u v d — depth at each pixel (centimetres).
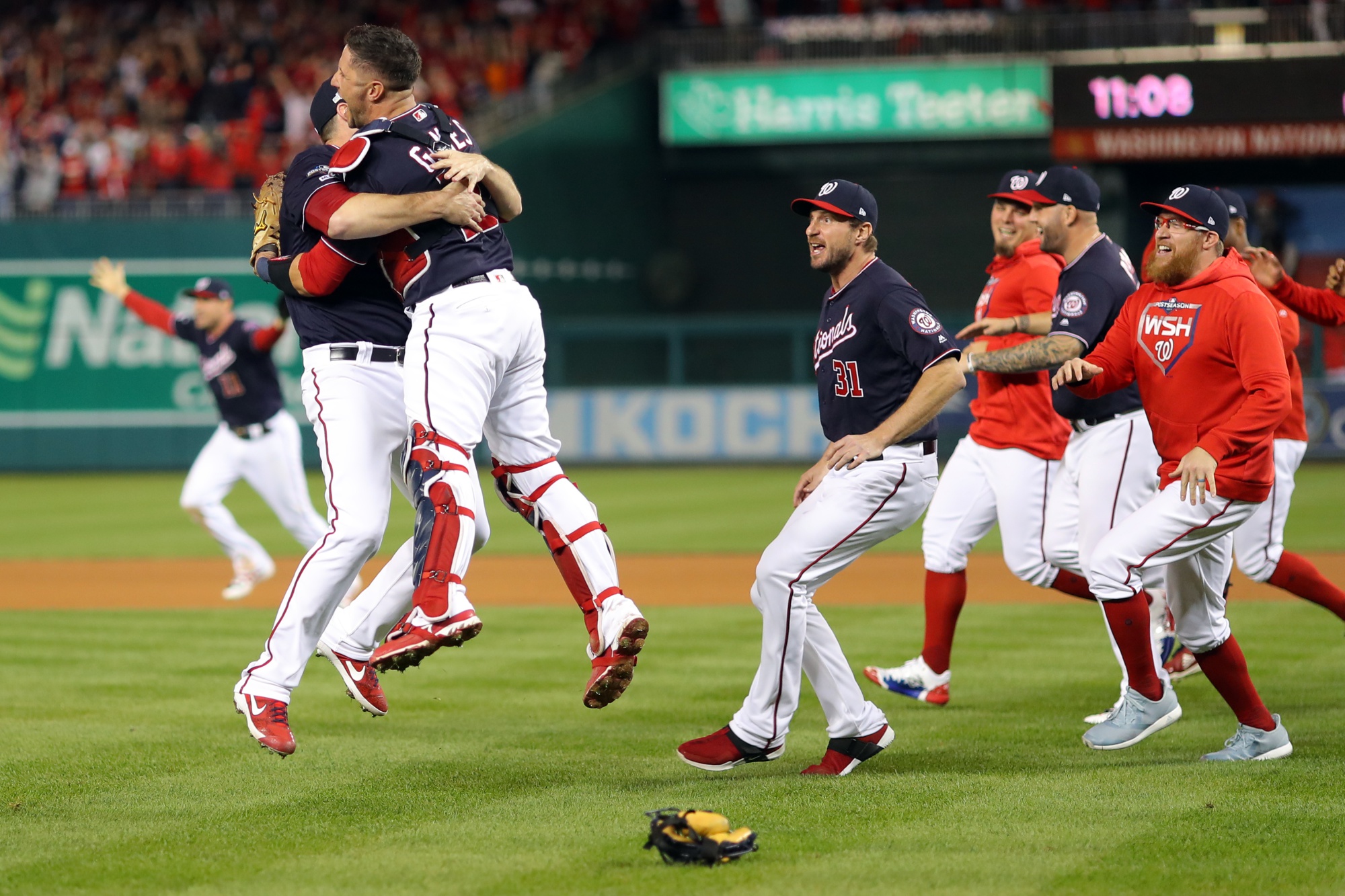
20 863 1534
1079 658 2842
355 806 1769
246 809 1758
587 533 1877
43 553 5012
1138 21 8506
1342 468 7662
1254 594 3700
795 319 8850
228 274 8681
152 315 3725
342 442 1855
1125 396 2219
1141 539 1970
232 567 4600
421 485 1767
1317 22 8056
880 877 1461
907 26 9031
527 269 8669
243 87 9394
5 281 8844
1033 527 2445
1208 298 1955
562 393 8869
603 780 1905
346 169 1747
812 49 9194
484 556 4812
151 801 1795
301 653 1841
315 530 3828
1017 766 1962
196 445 8788
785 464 8638
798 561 1892
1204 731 2198
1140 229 9181
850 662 2833
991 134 8906
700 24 10038
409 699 2492
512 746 2119
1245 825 1639
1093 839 1591
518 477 1898
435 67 9619
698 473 8200
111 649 3042
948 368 1862
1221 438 1886
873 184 9494
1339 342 8519
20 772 1952
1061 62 8250
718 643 3086
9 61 9756
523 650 3003
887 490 1898
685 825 1516
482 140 8369
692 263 10088
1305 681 2534
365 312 1861
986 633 3161
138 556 4912
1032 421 2431
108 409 8825
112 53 9775
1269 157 8050
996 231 2533
